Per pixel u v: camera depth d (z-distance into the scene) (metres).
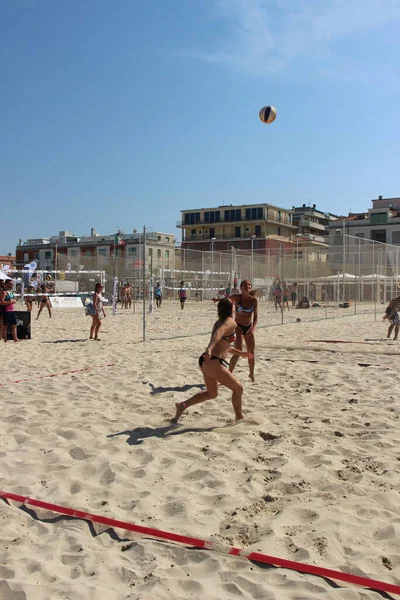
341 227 63.72
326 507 3.84
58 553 3.29
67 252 63.59
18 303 31.12
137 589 2.94
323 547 3.29
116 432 5.66
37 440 5.39
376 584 2.91
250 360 8.09
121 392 7.48
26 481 4.39
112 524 3.61
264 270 26.36
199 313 22.72
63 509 3.85
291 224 78.75
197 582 2.96
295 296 25.84
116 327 18.06
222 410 6.46
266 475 4.46
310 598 2.79
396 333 14.06
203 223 76.31
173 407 6.64
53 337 15.30
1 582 2.94
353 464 4.68
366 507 3.82
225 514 3.79
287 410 6.45
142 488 4.24
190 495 4.09
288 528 3.55
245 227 74.44
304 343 13.12
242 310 7.98
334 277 27.19
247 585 2.94
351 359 10.29
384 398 7.01
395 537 3.43
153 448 5.10
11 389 7.80
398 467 4.59
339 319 21.16
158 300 24.86
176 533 3.49
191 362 9.89
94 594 2.86
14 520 3.74
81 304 30.34
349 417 6.15
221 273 24.38
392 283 26.09
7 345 13.49
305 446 5.14
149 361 10.12
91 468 4.64
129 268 31.28
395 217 60.97
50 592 2.90
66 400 7.06
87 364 10.09
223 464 4.70
